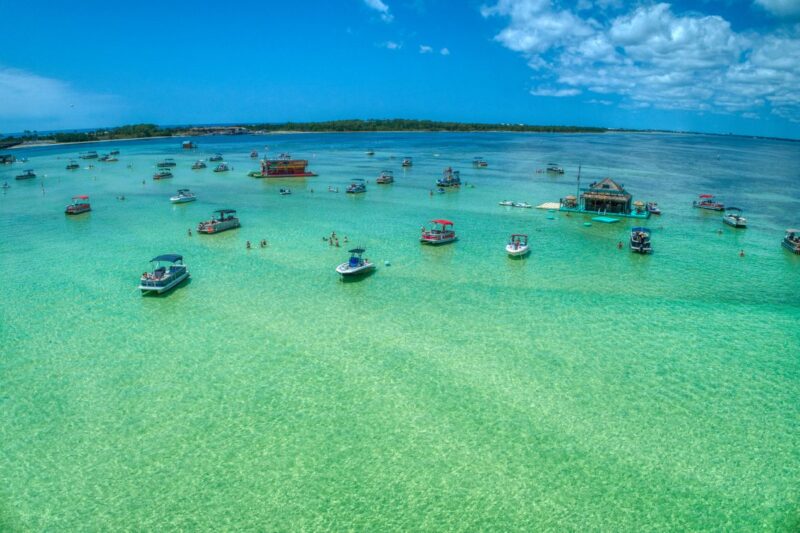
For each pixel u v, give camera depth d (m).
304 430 28.42
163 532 22.14
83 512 23.11
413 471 25.47
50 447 27.00
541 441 27.44
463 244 64.62
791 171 160.38
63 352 36.44
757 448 26.78
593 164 168.12
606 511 23.11
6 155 169.12
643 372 33.88
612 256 59.91
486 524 22.50
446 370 34.25
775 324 41.00
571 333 39.53
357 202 94.12
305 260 57.44
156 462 26.05
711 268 55.78
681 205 93.94
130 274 52.53
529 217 81.50
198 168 143.12
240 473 25.36
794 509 23.14
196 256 58.81
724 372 33.88
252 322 41.44
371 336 39.06
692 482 24.69
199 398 31.23
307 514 23.03
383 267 55.09
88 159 169.88
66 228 72.62
